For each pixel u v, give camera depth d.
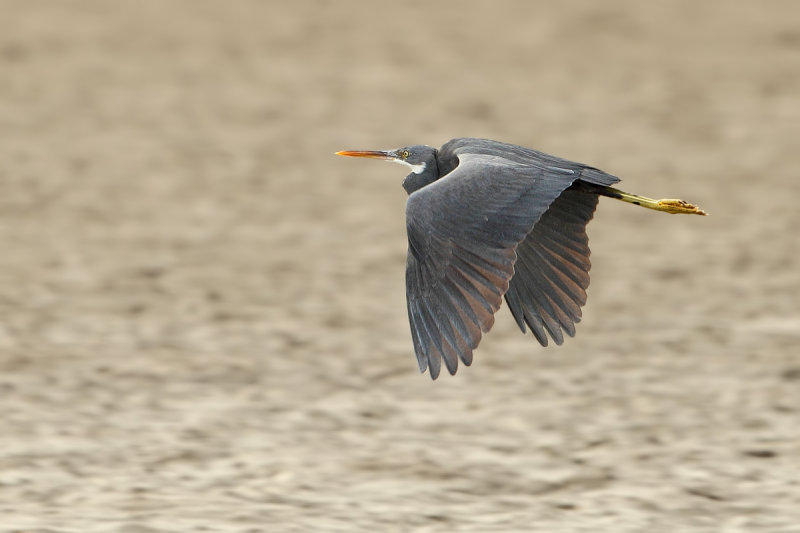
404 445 11.56
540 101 30.30
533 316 8.06
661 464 11.14
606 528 9.70
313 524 9.65
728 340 14.76
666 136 27.03
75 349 14.26
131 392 12.96
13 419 12.09
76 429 11.89
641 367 13.84
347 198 22.20
